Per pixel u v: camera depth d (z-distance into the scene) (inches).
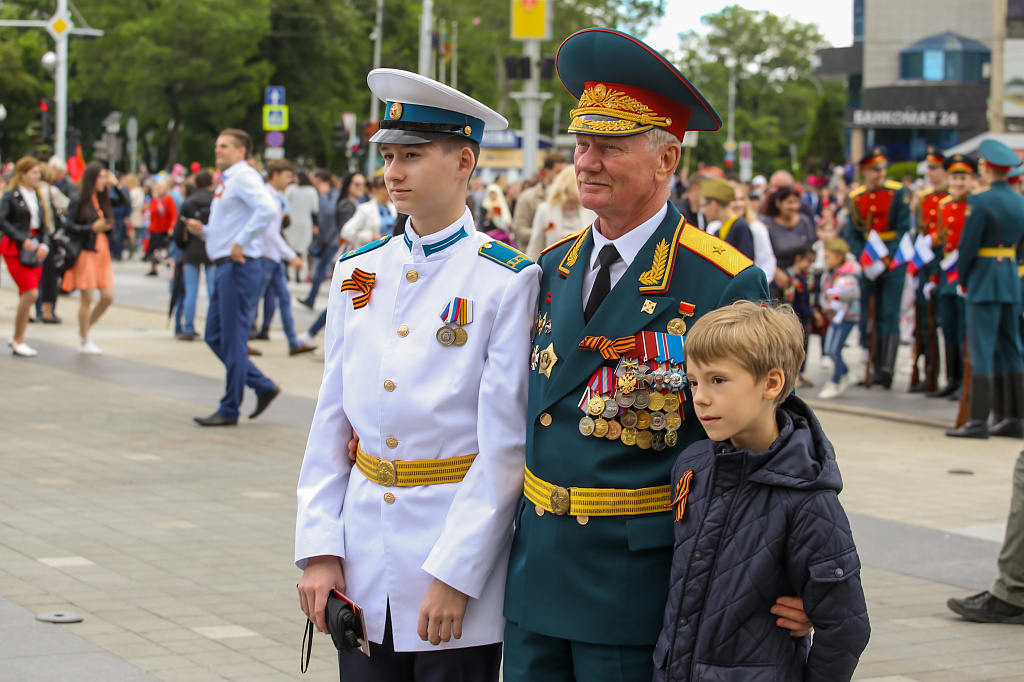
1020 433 362.6
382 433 113.8
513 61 752.3
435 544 110.4
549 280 113.2
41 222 474.0
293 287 825.5
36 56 2475.4
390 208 484.4
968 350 360.8
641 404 103.8
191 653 170.2
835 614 95.7
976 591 215.9
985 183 357.7
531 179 694.5
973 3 2048.5
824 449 99.1
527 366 111.9
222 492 268.2
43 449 306.2
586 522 104.3
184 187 834.2
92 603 190.4
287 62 2285.9
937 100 2046.0
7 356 462.3
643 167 105.8
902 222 446.0
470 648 113.2
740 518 97.7
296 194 749.9
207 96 2161.7
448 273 115.2
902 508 272.2
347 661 117.6
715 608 97.3
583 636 103.7
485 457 110.0
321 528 115.8
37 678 157.8
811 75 3865.7
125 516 245.1
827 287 444.1
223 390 404.8
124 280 868.0
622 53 103.7
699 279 106.0
